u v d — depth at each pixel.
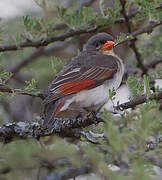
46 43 12.29
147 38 13.69
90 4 15.83
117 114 9.28
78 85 10.85
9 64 15.36
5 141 9.91
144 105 7.95
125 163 6.36
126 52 14.55
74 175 7.03
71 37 13.79
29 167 6.36
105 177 6.30
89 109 11.34
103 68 11.77
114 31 15.83
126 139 6.33
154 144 8.01
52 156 6.62
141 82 10.95
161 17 12.30
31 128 9.94
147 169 6.21
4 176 6.28
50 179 7.46
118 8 12.78
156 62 14.16
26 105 15.43
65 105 10.56
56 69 11.98
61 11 12.45
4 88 9.74
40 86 12.16
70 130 10.03
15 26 13.35
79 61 11.88
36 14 15.73
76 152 6.77
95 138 9.26
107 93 11.66
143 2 11.73
